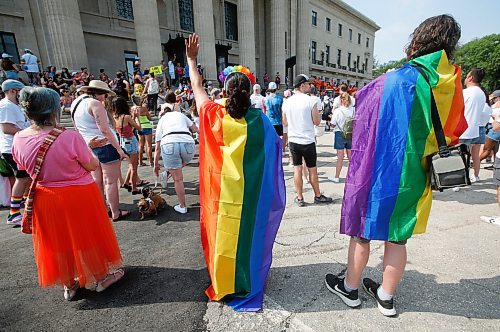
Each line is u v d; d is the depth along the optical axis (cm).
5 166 442
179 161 381
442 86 157
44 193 198
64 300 226
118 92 512
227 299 218
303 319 195
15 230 370
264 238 206
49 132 194
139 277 253
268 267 216
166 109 509
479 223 331
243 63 2038
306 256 275
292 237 314
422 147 165
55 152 192
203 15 1727
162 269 266
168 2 2022
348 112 491
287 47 2894
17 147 193
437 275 236
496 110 421
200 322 198
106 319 204
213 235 205
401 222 172
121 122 456
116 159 364
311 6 3428
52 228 203
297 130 384
